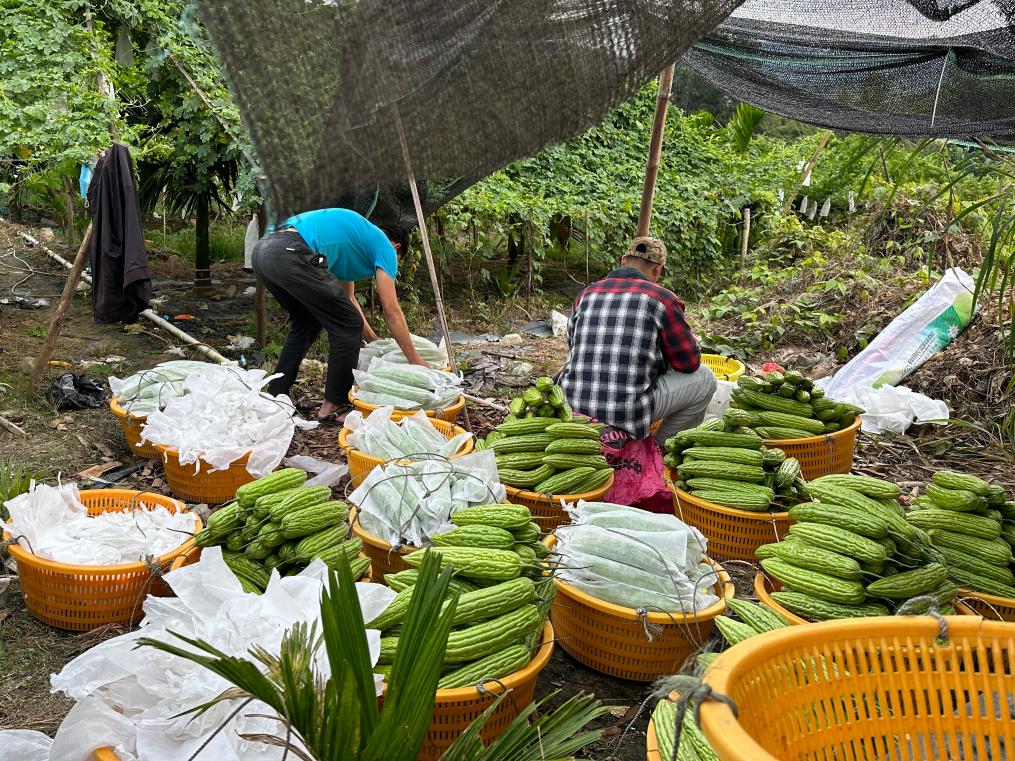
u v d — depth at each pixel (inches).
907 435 264.8
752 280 453.7
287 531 131.8
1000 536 144.8
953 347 301.4
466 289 442.0
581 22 80.0
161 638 102.3
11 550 142.6
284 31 59.4
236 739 92.6
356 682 75.2
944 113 225.5
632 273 204.7
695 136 581.9
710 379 208.4
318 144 61.1
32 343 305.3
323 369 302.5
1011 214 190.4
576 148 500.1
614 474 191.0
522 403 182.2
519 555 128.8
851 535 132.0
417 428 180.2
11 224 481.1
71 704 127.9
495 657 111.0
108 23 286.0
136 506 163.2
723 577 138.9
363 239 236.2
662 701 97.3
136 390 210.1
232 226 512.4
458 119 71.4
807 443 205.6
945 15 185.5
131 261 245.8
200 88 291.4
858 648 70.3
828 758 68.2
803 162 594.9
